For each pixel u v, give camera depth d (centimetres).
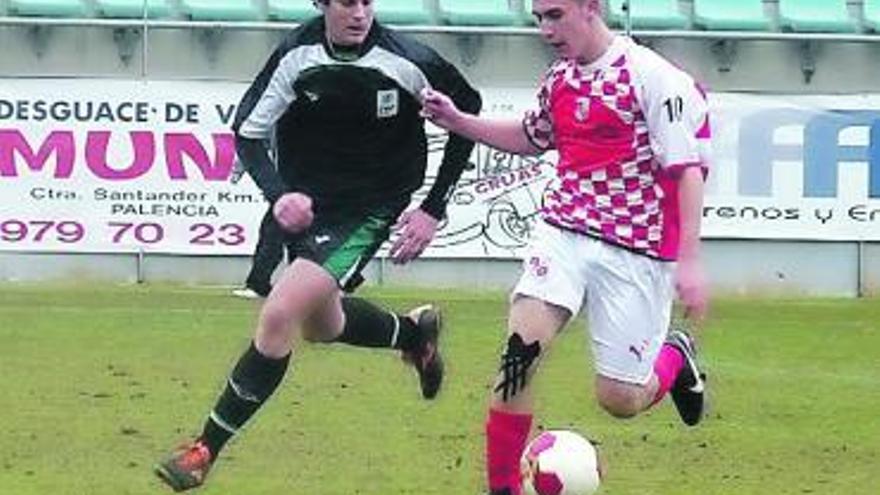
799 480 1697
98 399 2144
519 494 1373
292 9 4538
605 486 1639
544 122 1405
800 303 3844
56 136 3903
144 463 1714
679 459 1803
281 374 1373
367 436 1903
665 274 1370
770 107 4006
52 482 1609
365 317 1516
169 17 4512
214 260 3938
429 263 3953
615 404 1397
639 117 1326
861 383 2470
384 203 1431
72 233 3916
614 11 4550
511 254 3950
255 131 1398
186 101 3925
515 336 1337
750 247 4022
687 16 4600
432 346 1576
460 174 1465
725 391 2356
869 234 4025
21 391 2206
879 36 4269
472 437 1906
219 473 1672
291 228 1355
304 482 1634
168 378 2352
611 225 1346
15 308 3334
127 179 3919
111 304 3456
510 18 4591
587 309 1398
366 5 1377
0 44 4169
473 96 1443
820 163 4012
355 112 1399
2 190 3897
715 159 4000
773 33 4331
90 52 4181
